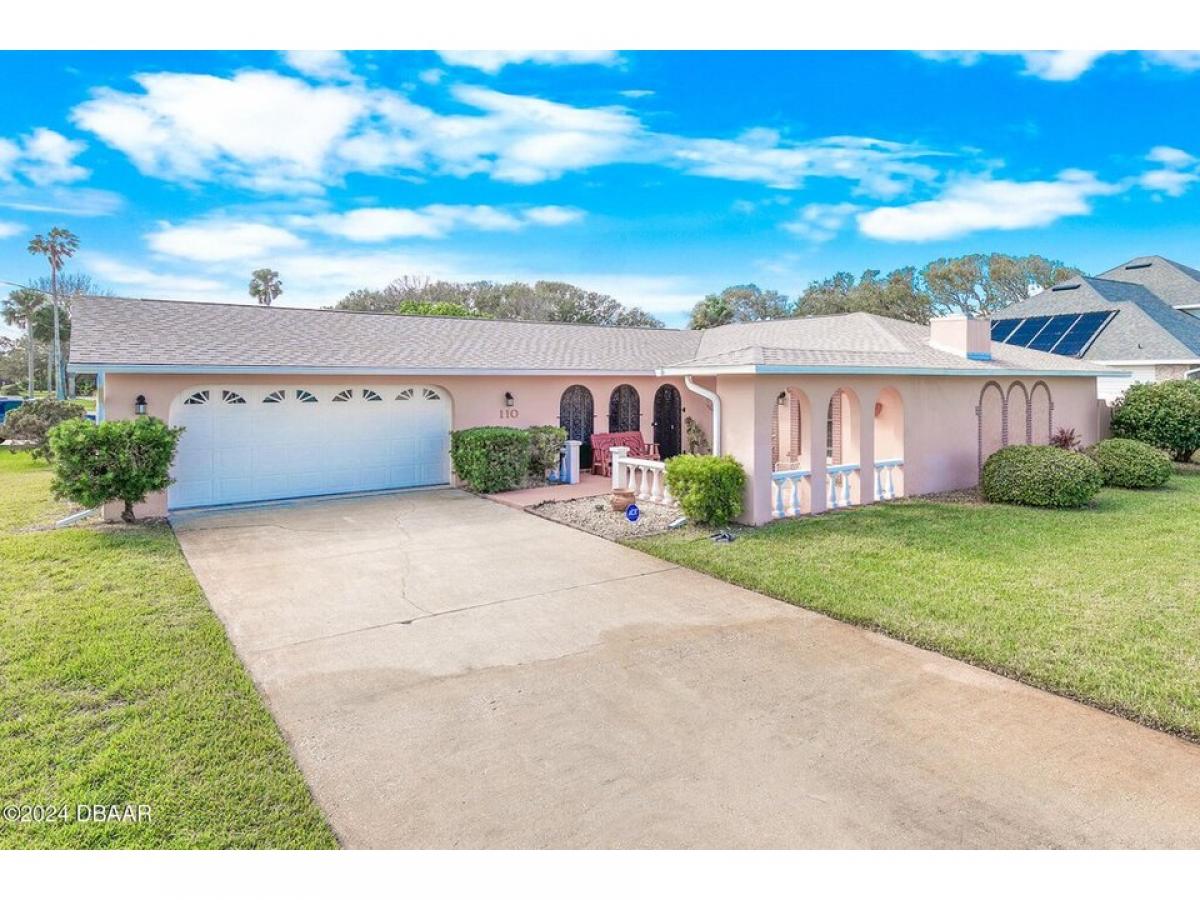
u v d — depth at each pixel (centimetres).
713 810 386
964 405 1481
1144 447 1496
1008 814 380
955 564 866
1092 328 2391
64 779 407
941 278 5303
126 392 1209
